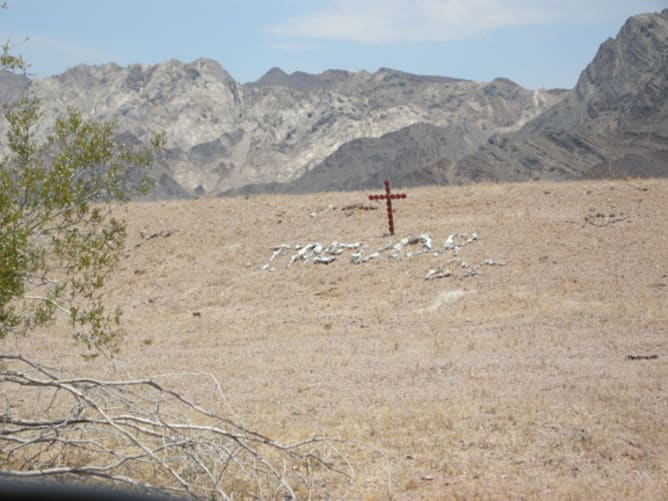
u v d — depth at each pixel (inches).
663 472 332.2
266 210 1157.1
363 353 617.0
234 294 890.1
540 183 1168.8
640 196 1026.1
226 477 332.8
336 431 408.5
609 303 724.0
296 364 585.6
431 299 799.7
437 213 1045.8
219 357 627.5
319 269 930.1
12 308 324.5
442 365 554.9
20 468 325.7
